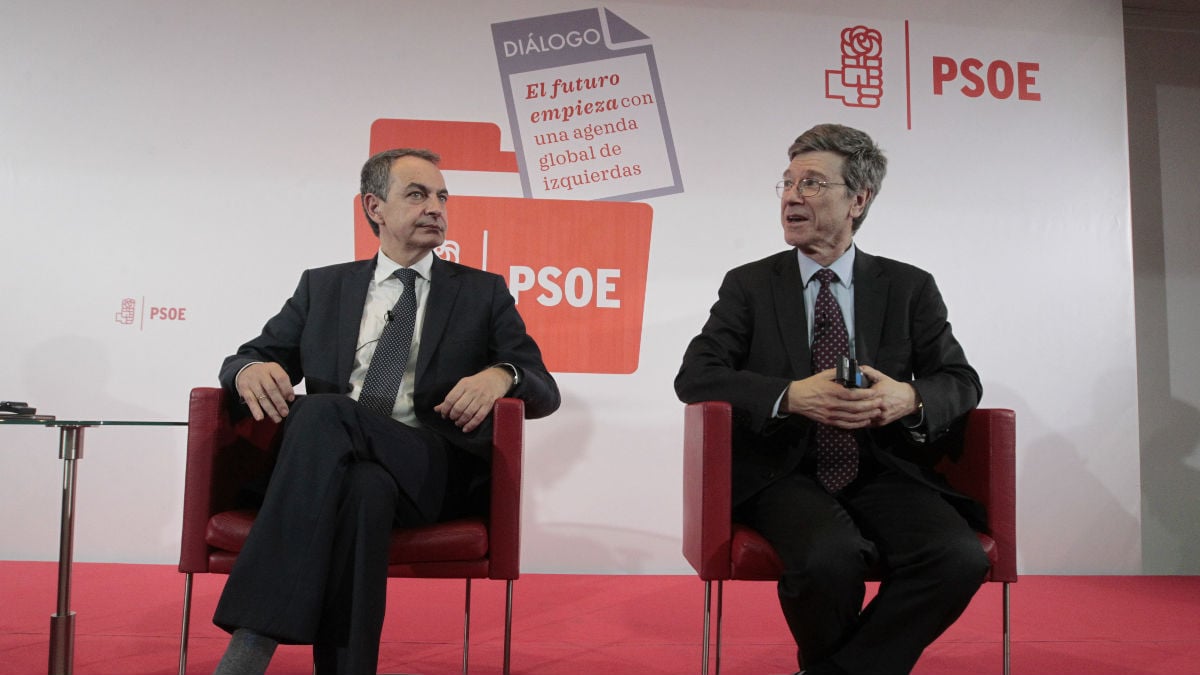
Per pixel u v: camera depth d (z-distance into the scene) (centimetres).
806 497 173
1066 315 352
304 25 340
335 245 337
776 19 353
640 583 313
